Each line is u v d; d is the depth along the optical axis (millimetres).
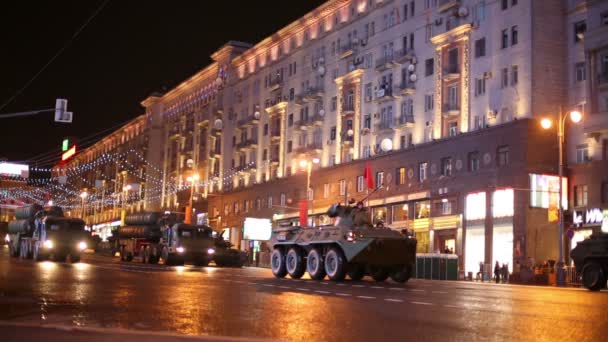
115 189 117812
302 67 67625
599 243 22875
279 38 71938
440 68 49438
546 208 40938
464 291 17188
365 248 19516
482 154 44281
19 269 22562
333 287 16969
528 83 42500
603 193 39594
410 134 52438
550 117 42469
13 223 40875
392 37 55250
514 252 40781
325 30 64938
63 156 44438
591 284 23109
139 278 19156
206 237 38500
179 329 8469
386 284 19516
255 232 61969
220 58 84750
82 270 23391
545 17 43219
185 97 96938
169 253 37875
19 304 10938
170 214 41688
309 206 63094
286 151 69812
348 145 59656
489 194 43375
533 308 12141
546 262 38312
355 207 21516
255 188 73812
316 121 63781
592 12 40938
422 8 52281
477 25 46906
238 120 80125
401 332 8516
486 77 45688
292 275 22141
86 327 8328
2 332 7637
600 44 39344
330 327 8859
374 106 56906
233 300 12422
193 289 15062
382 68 55156
